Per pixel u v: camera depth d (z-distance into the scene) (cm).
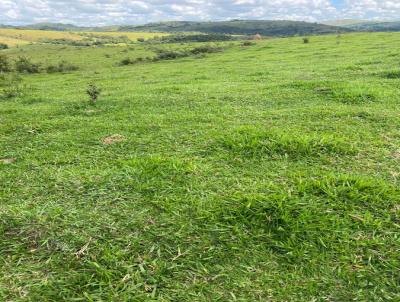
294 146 550
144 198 428
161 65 3416
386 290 301
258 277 316
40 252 347
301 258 333
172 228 371
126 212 400
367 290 301
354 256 333
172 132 680
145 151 593
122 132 701
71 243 353
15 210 401
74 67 3947
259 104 930
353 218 376
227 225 371
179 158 548
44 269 328
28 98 1276
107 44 9919
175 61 3884
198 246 349
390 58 1866
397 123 681
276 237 358
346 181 432
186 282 313
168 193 438
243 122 732
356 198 403
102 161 558
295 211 382
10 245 356
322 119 726
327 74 1462
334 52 2762
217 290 304
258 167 505
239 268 326
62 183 475
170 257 339
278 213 377
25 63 3747
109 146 623
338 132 639
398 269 316
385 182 444
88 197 436
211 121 753
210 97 1042
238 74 1836
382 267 322
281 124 702
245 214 382
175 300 296
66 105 1031
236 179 466
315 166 505
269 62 2497
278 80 1427
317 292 300
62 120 824
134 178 473
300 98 968
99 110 938
